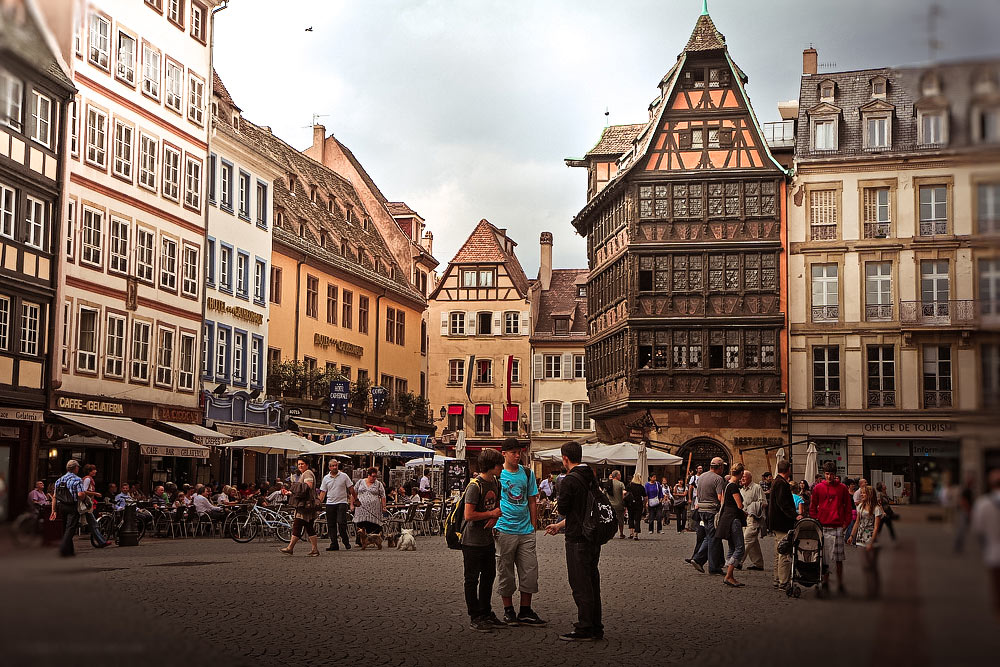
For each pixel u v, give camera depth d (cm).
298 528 2253
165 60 3844
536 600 1488
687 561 1952
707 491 1925
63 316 3247
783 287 4969
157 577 1664
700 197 5081
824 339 4903
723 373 4966
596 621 1105
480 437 7619
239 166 4459
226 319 4288
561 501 1109
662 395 5003
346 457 4822
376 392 5409
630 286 5106
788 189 5028
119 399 3519
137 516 2617
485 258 7731
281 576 1727
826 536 1452
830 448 4878
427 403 6481
